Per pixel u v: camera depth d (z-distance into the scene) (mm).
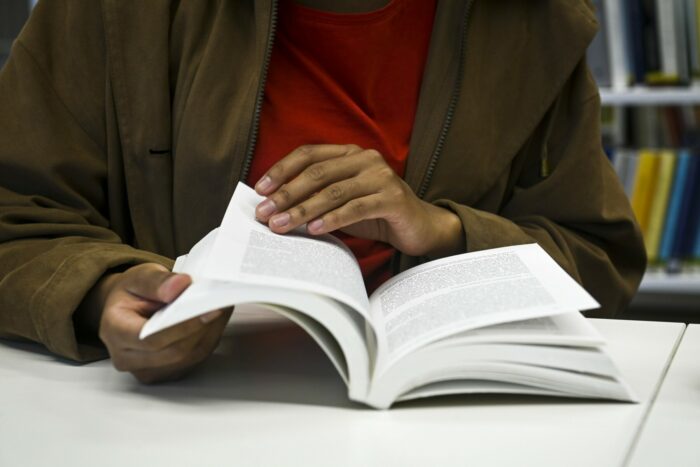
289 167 926
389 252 1135
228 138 1107
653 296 2602
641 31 2248
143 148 1143
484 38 1177
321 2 1149
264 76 1104
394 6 1150
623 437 615
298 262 730
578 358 682
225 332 918
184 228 1150
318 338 677
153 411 674
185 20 1144
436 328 695
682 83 2242
